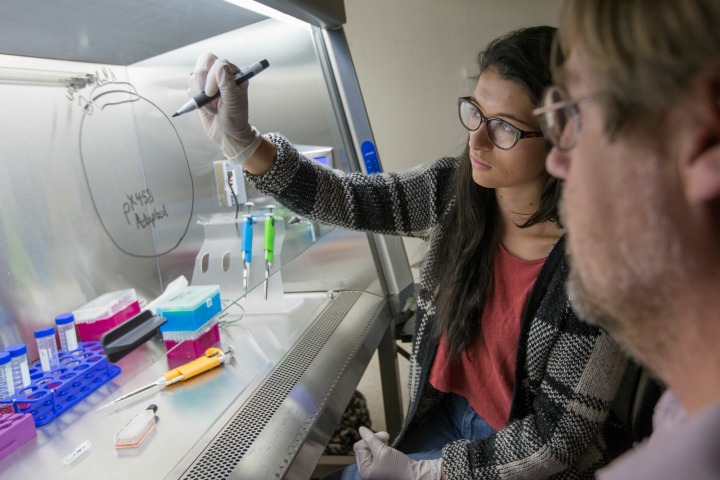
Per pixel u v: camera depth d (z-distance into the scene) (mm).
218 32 1268
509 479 940
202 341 1094
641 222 305
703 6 273
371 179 1213
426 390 1160
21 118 926
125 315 1051
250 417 909
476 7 2021
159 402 939
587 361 910
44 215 963
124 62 1113
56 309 986
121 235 1098
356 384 1150
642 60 288
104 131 1069
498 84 900
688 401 335
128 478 743
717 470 246
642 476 275
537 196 1004
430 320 1163
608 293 342
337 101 1583
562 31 348
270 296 1377
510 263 1054
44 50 943
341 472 1089
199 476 760
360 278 1612
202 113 1021
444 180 1218
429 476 980
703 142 280
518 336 1020
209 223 1295
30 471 745
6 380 833
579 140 336
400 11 2072
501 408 1090
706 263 296
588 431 913
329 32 1550
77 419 868
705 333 309
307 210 1138
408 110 2180
